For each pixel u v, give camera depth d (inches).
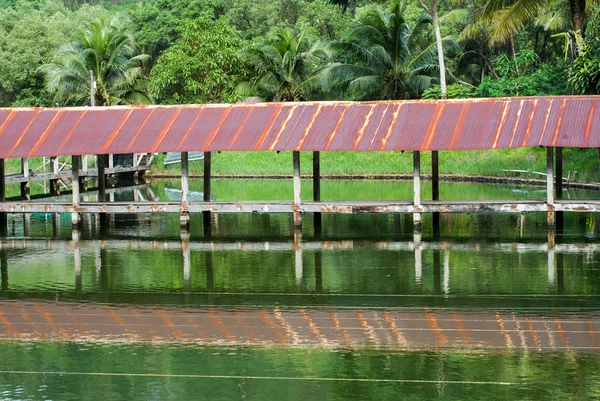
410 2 2501.2
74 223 1098.7
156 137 1081.4
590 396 511.2
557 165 1067.3
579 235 1032.8
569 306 693.3
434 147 1007.0
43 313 701.3
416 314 681.0
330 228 1136.2
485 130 1019.9
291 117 1087.0
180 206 1067.3
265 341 621.0
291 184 1815.9
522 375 545.0
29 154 1081.4
